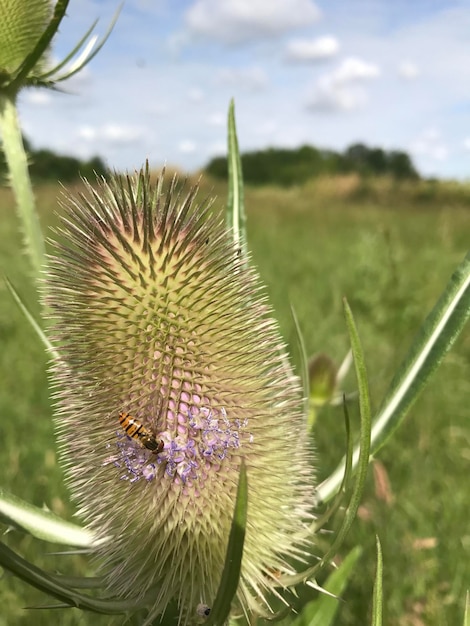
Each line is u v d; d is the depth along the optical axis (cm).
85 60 19
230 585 9
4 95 18
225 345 13
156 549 12
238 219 17
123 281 12
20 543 24
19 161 18
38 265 18
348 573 16
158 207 13
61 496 27
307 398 15
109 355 13
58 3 16
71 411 13
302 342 16
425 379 14
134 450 12
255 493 13
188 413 12
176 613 12
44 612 21
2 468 28
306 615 15
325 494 14
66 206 13
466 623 12
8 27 18
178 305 13
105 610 11
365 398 10
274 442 13
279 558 13
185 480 12
